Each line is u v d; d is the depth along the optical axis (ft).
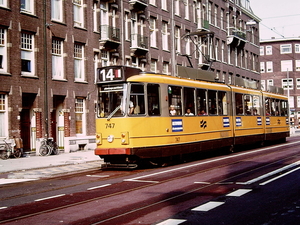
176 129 54.54
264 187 34.27
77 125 86.63
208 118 62.54
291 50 257.34
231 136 69.46
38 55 77.00
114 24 96.89
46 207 28.55
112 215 25.36
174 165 54.90
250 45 184.24
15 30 72.69
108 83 50.65
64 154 76.23
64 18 83.20
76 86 85.35
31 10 76.95
